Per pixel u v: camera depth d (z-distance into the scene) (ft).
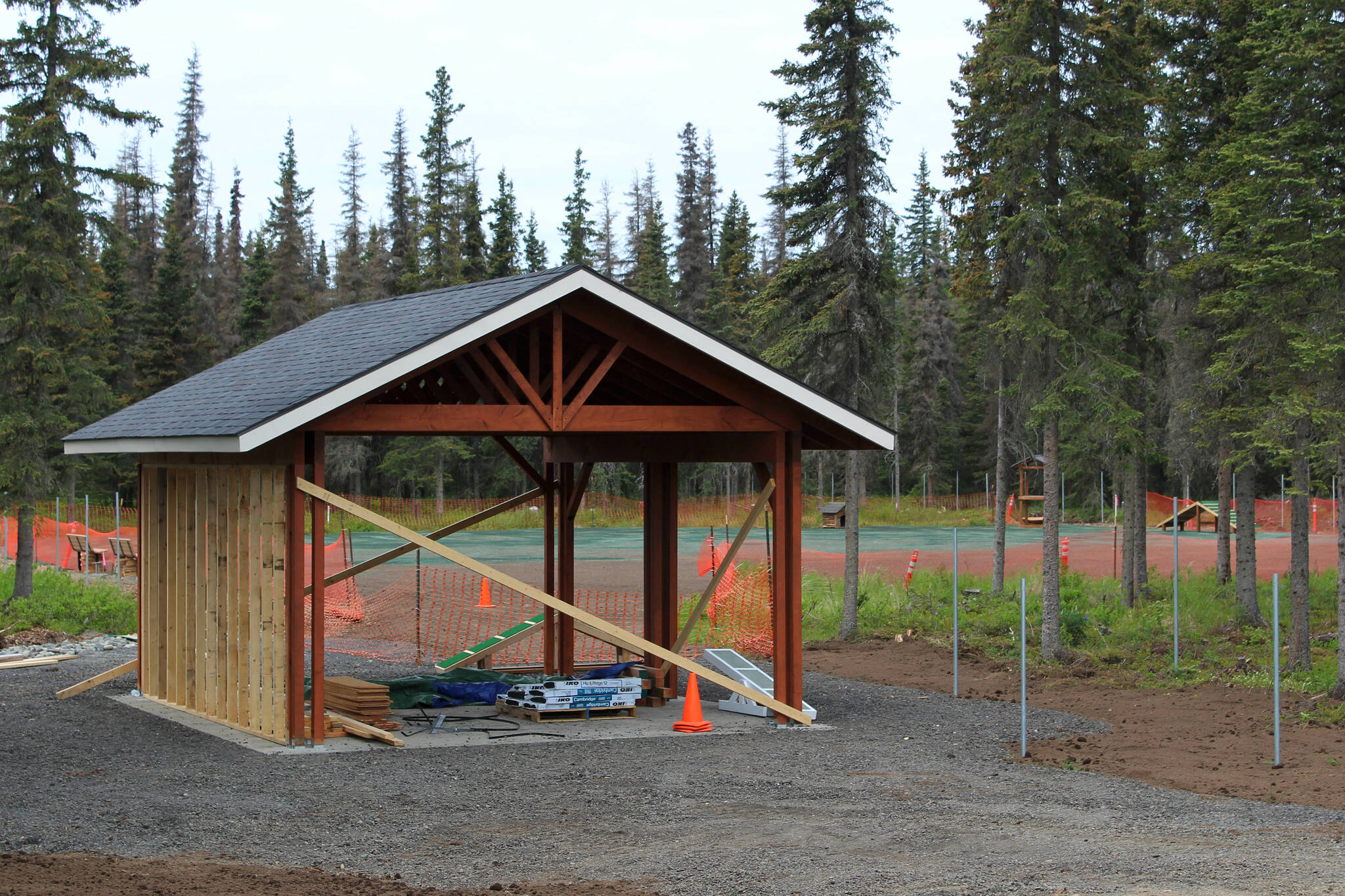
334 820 28.73
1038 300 63.00
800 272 75.92
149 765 35.14
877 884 23.62
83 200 87.61
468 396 49.49
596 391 50.21
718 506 209.77
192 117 298.97
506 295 40.60
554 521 53.01
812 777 35.37
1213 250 67.36
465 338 38.29
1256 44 55.52
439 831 27.89
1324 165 54.95
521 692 44.93
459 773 34.99
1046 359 66.08
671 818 29.53
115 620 74.38
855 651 69.10
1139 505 82.69
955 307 250.57
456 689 48.24
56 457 101.71
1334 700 50.01
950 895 22.89
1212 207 61.41
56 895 20.42
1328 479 72.59
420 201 220.02
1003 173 64.39
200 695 44.27
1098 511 220.43
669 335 41.45
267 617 39.42
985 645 70.23
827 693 54.19
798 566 45.09
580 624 52.39
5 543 126.52
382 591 92.02
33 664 56.90
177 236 191.21
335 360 41.29
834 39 73.51
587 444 51.24
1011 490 243.19
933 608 82.28
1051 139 64.54
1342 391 52.75
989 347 77.15
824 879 23.99
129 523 164.86
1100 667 61.93
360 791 32.14
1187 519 196.75
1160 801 32.78
